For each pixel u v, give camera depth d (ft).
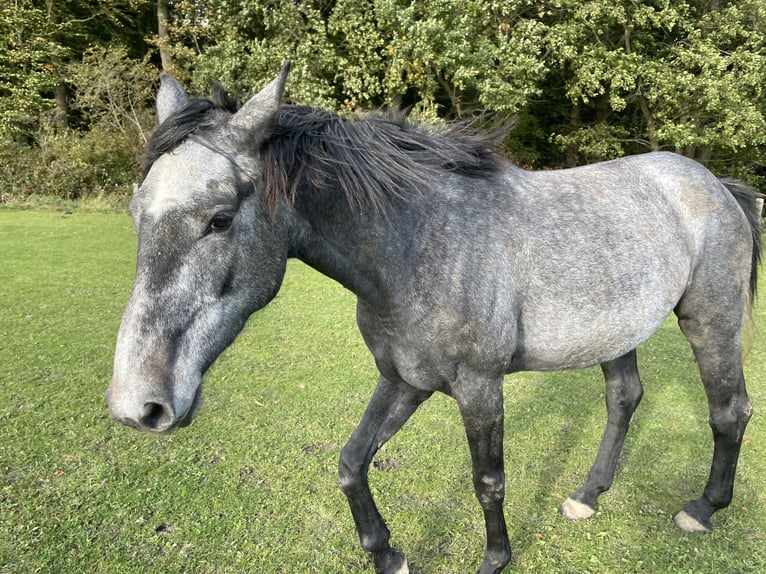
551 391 13.71
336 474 9.77
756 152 43.68
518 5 39.19
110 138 47.55
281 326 18.57
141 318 4.29
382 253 5.72
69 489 9.09
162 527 8.30
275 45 38.91
